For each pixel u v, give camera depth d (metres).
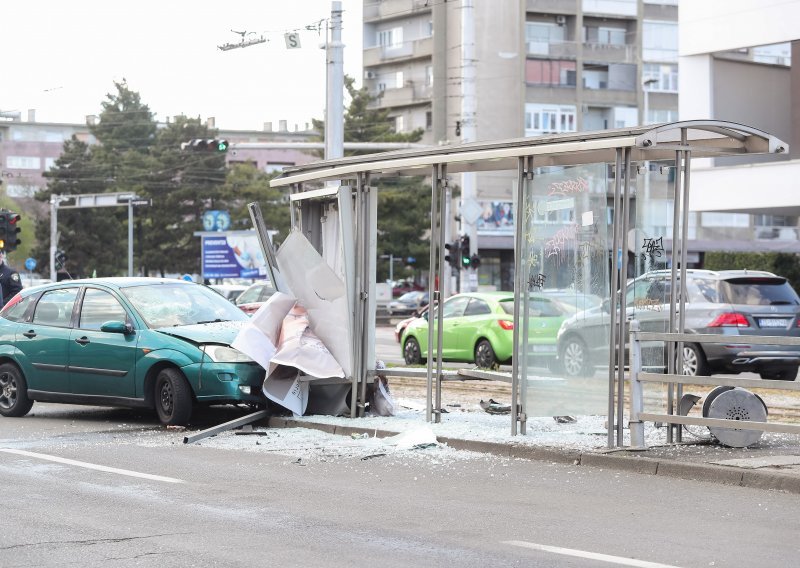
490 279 83.81
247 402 15.83
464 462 12.56
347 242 15.80
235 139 147.38
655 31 85.69
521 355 13.79
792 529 9.00
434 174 14.80
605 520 9.37
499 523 9.26
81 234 90.69
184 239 91.06
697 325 22.92
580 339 13.39
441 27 87.62
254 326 15.59
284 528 9.05
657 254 13.36
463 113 43.34
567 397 13.52
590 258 13.32
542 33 83.06
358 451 13.37
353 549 8.30
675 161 13.09
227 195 88.00
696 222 87.50
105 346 16.50
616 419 13.84
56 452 13.49
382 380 16.39
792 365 22.75
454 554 8.12
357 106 79.69
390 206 76.56
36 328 17.48
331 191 15.84
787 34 37.66
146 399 16.11
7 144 139.38
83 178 90.81
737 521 9.31
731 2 39.06
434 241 15.02
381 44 93.44
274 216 86.94
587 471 11.91
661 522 9.28
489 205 82.12
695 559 7.95
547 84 82.50
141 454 13.31
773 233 89.06
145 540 8.62
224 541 8.58
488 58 81.50
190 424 16.41
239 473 11.86
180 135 91.56
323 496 10.52
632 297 13.38
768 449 12.66
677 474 11.50
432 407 15.93
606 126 84.81
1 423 16.81
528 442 13.23
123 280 17.44
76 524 9.22
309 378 15.99
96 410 18.81
